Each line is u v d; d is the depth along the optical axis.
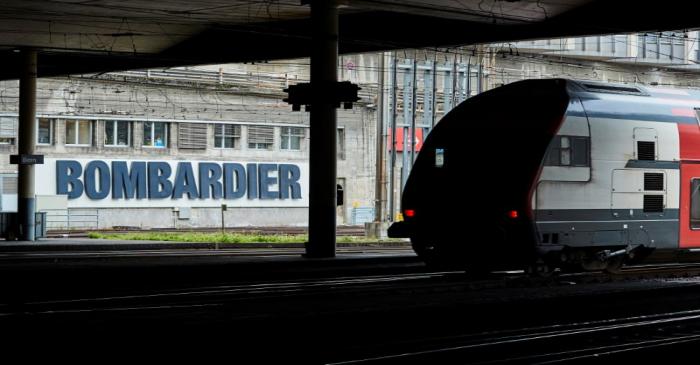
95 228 69.19
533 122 26.69
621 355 15.12
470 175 27.33
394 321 18.69
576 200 26.88
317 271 30.41
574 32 41.41
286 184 79.38
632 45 80.06
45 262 34.66
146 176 71.81
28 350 14.92
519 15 41.06
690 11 37.53
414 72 58.78
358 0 37.09
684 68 79.00
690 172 29.53
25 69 50.06
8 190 66.38
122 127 71.25
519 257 26.52
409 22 44.72
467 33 44.09
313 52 36.72
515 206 26.23
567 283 26.31
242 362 14.34
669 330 18.03
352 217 81.31
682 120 29.56
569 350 15.66
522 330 17.83
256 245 49.28
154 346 15.45
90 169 69.19
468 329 18.00
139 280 27.31
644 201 28.39
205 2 39.03
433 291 24.17
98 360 14.22
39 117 66.94
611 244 27.78
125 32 47.09
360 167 81.94
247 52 48.47
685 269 31.20
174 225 73.19
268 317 18.66
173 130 73.25
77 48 50.97
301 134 80.81
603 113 27.50
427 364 14.33
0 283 25.92
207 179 74.81
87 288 24.75
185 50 50.69
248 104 77.06
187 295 22.78
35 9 40.59
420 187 28.39
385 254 41.44
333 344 16.08
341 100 36.06
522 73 77.12
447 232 27.67
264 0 38.47
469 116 27.89
